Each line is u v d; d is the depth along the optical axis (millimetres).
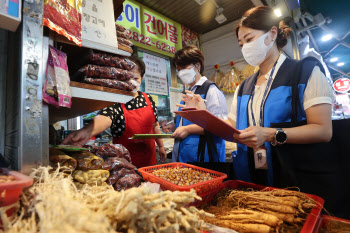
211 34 4379
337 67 8211
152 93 3516
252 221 866
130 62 1198
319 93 1102
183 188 960
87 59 1091
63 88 869
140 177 1229
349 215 1036
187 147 1931
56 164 910
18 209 571
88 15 1021
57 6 856
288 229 852
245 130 1105
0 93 1095
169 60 3859
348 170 1051
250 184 1210
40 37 798
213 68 4355
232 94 4059
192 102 1839
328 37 4836
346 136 1064
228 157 2441
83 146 1313
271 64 1422
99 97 1040
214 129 1243
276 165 1204
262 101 1340
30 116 768
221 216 940
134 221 503
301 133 1059
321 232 807
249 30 1333
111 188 741
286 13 3234
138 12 3242
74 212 424
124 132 2141
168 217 579
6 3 699
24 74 759
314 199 973
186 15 3695
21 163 744
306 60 1225
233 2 3350
